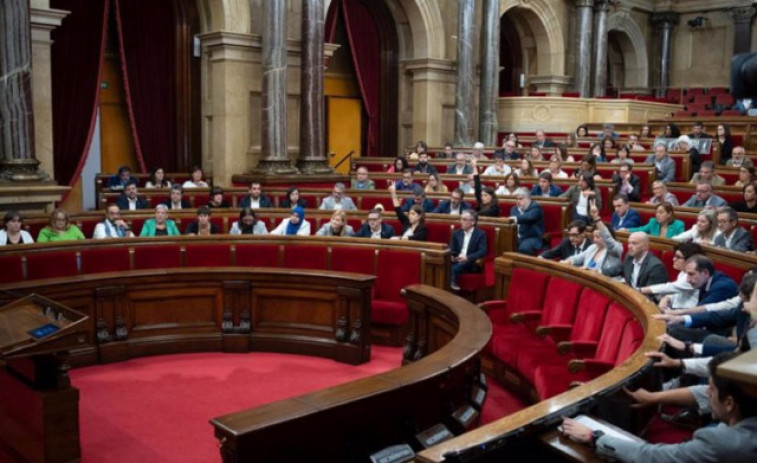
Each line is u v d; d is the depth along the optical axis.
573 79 20.55
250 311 6.43
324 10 13.20
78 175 12.05
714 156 11.85
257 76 13.27
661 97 22.88
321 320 6.32
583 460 2.36
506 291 6.23
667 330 4.25
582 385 2.90
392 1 16.56
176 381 5.62
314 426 3.24
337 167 16.73
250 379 5.70
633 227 7.64
